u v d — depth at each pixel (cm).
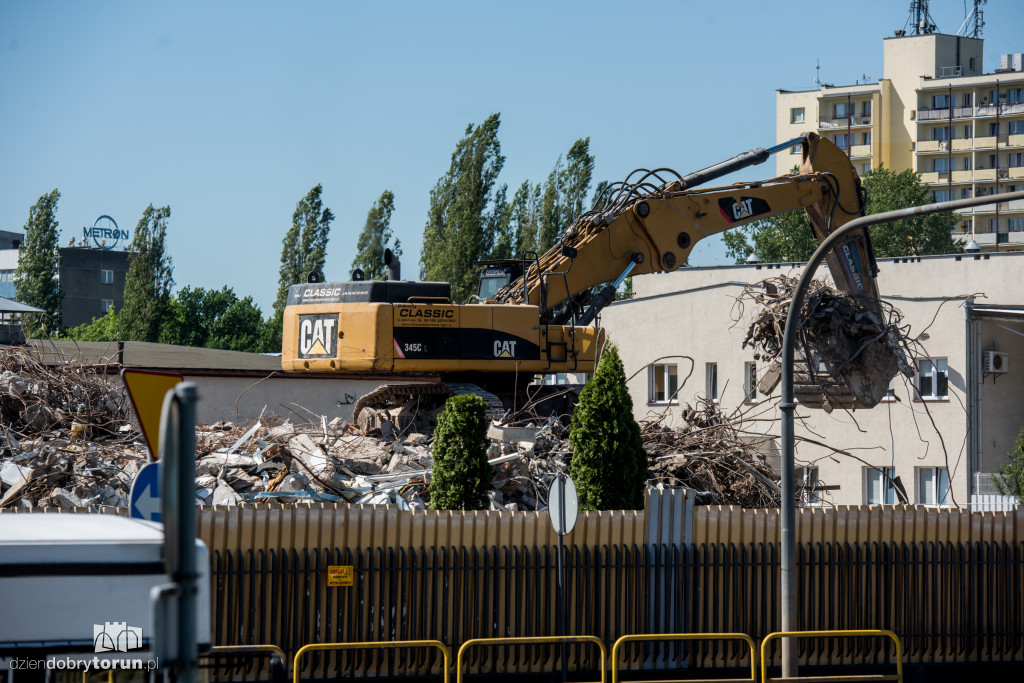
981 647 3259
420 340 4044
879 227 17112
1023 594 3291
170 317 18338
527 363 4134
